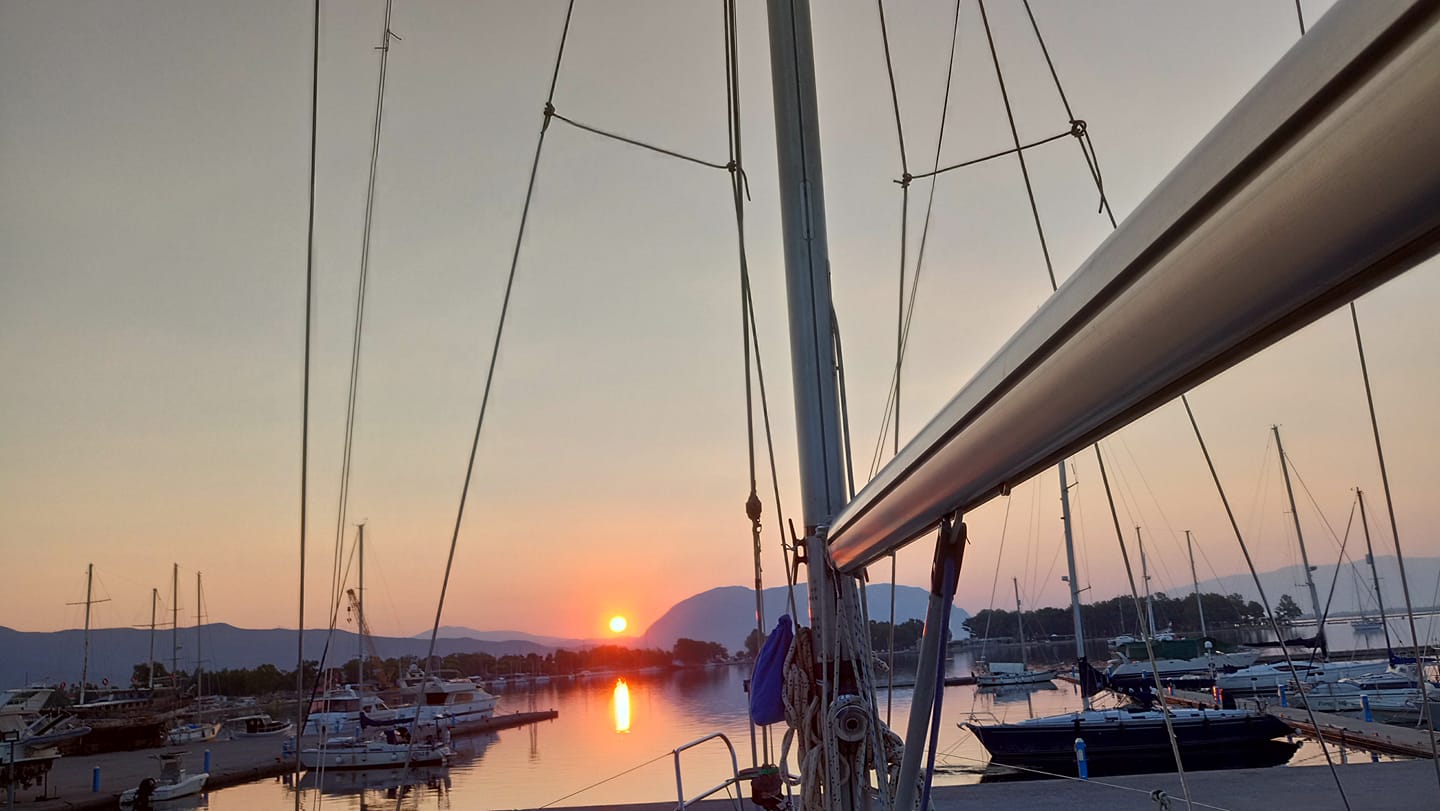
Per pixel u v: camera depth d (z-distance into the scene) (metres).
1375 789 6.76
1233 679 25.66
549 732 46.25
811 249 2.92
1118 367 0.64
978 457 0.95
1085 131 3.70
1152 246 0.56
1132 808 6.56
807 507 2.80
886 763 2.49
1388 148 0.38
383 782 28.88
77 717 42.97
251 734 49.28
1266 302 0.49
